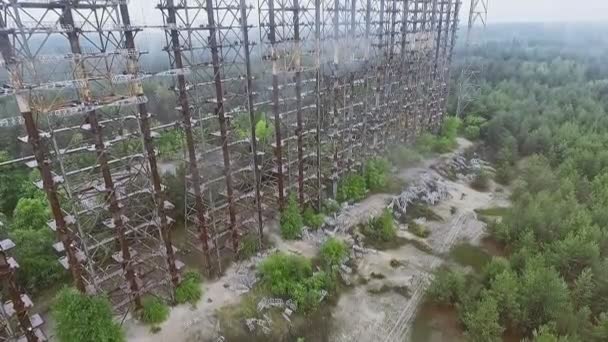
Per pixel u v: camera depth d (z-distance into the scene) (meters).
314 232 40.47
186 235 39.38
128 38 24.62
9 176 45.72
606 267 31.02
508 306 29.11
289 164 41.75
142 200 34.19
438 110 67.00
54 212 24.11
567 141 58.91
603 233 35.09
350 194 46.53
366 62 46.22
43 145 23.80
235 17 30.94
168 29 26.78
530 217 38.91
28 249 32.59
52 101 23.33
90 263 26.80
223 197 39.38
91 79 23.66
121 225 27.45
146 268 33.66
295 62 36.41
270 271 32.44
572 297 30.05
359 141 50.41
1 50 20.22
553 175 48.22
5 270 22.47
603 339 26.31
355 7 42.50
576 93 80.75
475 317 28.14
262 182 42.75
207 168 38.06
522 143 63.09
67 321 24.34
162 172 48.06
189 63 29.56
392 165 54.22
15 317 26.67
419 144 60.38
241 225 37.09
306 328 29.91
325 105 45.75
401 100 55.72
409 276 35.69
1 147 52.72
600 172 49.38
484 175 54.12
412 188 49.44
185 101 28.80
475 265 37.41
